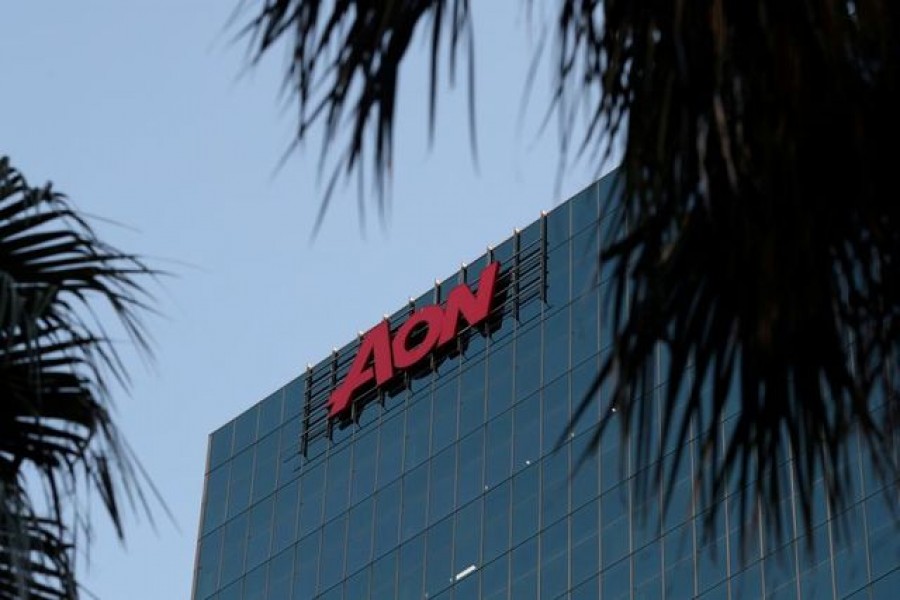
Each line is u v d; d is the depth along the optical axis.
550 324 123.75
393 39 9.28
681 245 9.39
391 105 9.24
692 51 9.41
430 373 130.25
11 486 10.73
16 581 10.57
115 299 11.20
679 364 9.31
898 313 9.47
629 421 9.16
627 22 9.62
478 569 117.06
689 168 9.44
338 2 9.47
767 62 9.41
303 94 9.33
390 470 128.62
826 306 9.44
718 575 100.62
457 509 121.44
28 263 11.24
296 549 132.00
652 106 9.46
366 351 134.75
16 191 11.41
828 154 9.43
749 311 9.36
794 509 93.06
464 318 129.25
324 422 136.38
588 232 125.06
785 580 92.62
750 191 9.34
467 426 124.81
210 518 140.50
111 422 10.91
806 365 9.41
